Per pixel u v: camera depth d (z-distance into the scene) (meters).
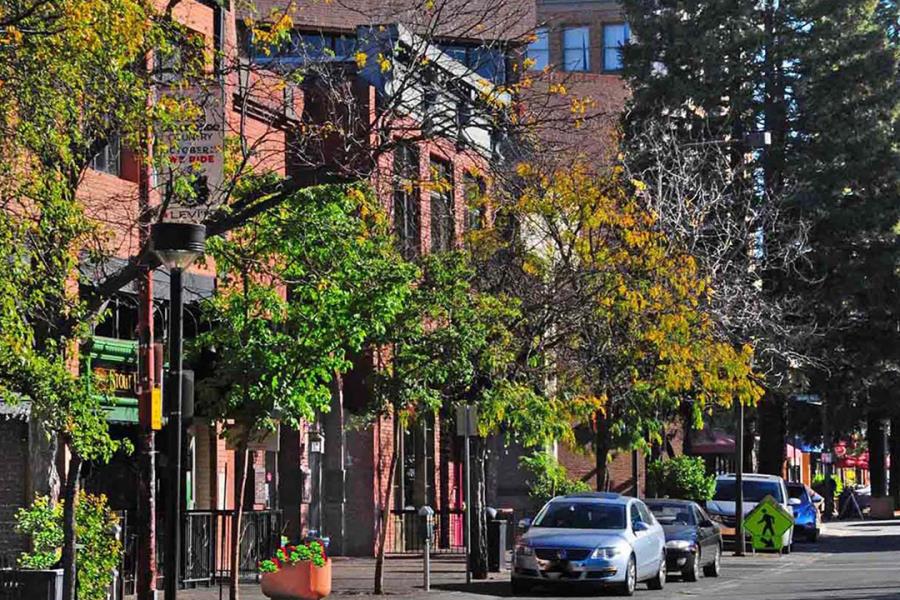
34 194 18.95
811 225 59.91
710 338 37.88
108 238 22.02
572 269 35.84
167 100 20.67
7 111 18.75
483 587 32.03
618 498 32.84
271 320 26.58
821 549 52.75
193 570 30.31
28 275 18.39
